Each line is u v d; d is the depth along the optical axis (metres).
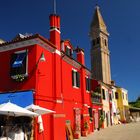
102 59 77.12
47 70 17.64
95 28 79.94
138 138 20.45
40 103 16.23
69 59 21.72
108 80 78.12
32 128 14.89
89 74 27.88
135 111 56.22
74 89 23.00
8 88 16.80
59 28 19.73
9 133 12.64
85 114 24.77
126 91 52.22
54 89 18.19
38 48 16.78
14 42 17.11
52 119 17.50
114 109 42.66
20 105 15.72
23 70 16.56
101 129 30.36
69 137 19.72
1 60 17.61
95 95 30.64
